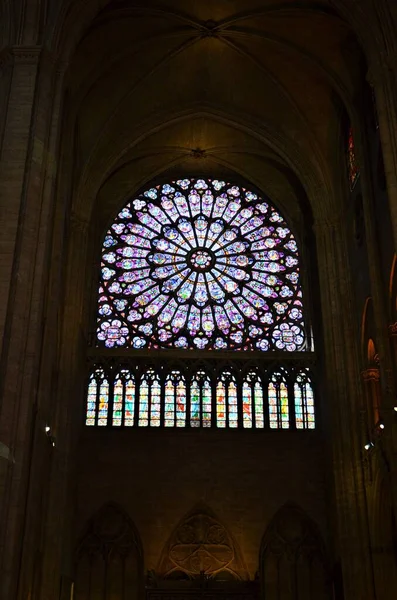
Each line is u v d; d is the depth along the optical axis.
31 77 23.83
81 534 33.12
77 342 32.22
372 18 25.67
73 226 33.69
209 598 31.78
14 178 22.33
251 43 33.31
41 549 26.69
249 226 40.88
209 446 35.09
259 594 31.95
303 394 36.34
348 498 29.59
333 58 32.09
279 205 40.88
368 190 29.38
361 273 31.33
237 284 39.19
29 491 22.66
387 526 28.28
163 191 41.41
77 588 32.12
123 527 33.38
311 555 33.09
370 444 28.59
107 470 34.38
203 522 33.66
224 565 33.00
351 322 32.38
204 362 36.62
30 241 21.80
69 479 30.42
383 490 27.81
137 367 36.34
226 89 35.69
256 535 33.56
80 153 34.41
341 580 31.16
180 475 34.50
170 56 33.72
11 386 20.06
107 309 38.22
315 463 34.91
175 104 36.03
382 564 27.91
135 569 32.62
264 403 36.03
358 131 30.62
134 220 40.66
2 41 24.56
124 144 35.47
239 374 36.44
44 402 24.31
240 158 40.53
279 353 36.94
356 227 32.16
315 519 33.81
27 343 20.83
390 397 25.66
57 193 28.42
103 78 33.62
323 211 34.66
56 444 29.20
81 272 33.09
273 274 39.56
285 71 33.97
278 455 35.03
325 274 33.78
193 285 39.06
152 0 30.88
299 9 30.75
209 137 39.12
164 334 37.69
